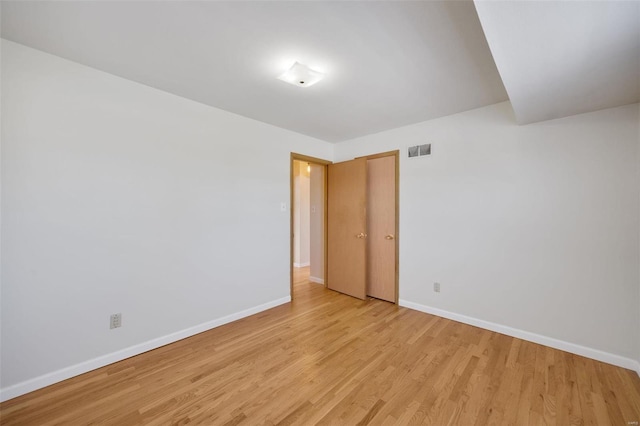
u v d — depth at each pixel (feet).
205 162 8.81
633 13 3.50
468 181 9.23
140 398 5.50
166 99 7.92
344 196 12.73
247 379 6.13
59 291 6.15
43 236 5.96
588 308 7.10
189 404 5.33
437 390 5.72
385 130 11.59
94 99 6.66
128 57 6.18
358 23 4.99
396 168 11.22
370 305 11.10
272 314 10.12
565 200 7.46
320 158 13.16
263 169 10.57
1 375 5.46
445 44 5.60
